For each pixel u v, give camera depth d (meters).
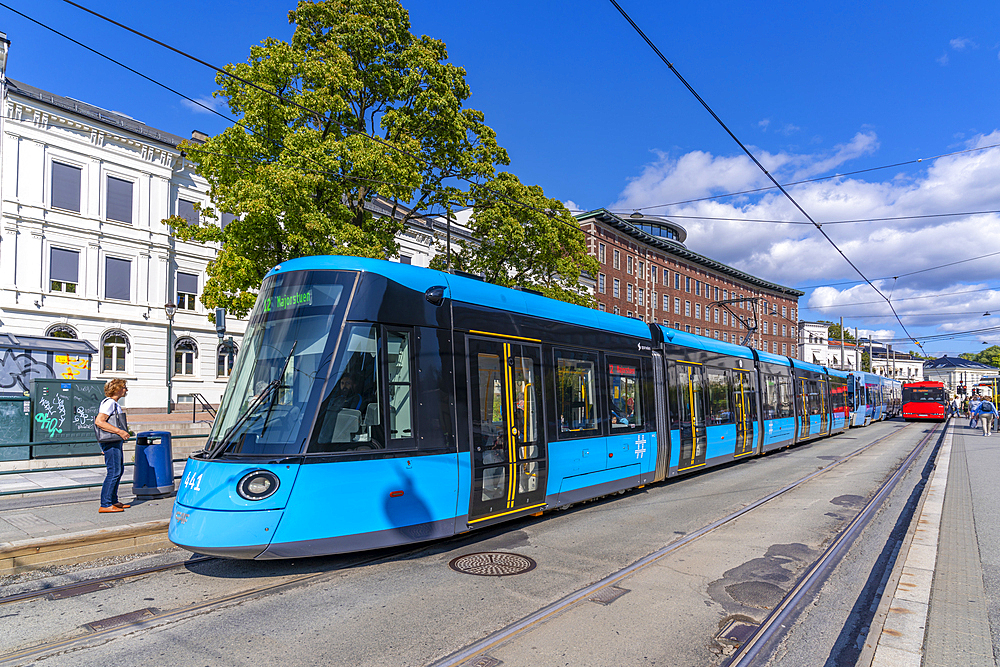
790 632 4.45
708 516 8.48
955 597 4.96
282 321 6.18
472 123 18.55
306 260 6.47
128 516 7.21
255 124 14.75
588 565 6.09
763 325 73.00
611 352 9.77
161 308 27.41
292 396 5.76
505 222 18.44
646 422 10.48
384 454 5.98
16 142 23.67
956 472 12.80
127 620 4.61
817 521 8.19
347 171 14.91
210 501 5.38
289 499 5.43
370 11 16.48
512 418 7.48
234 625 4.51
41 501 8.34
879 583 5.59
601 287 48.22
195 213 29.00
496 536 7.29
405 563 6.12
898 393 45.56
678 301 58.66
